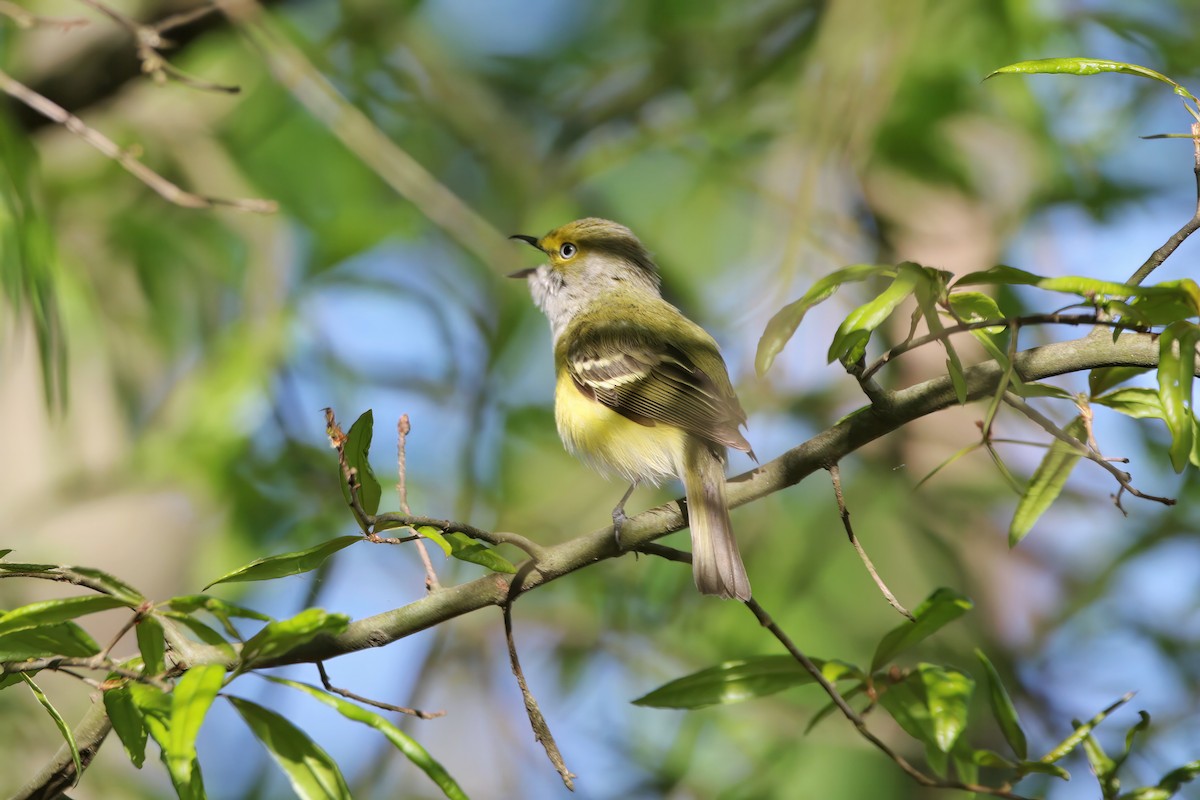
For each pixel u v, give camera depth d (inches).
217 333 536.1
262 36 421.7
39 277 318.3
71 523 493.7
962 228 513.7
